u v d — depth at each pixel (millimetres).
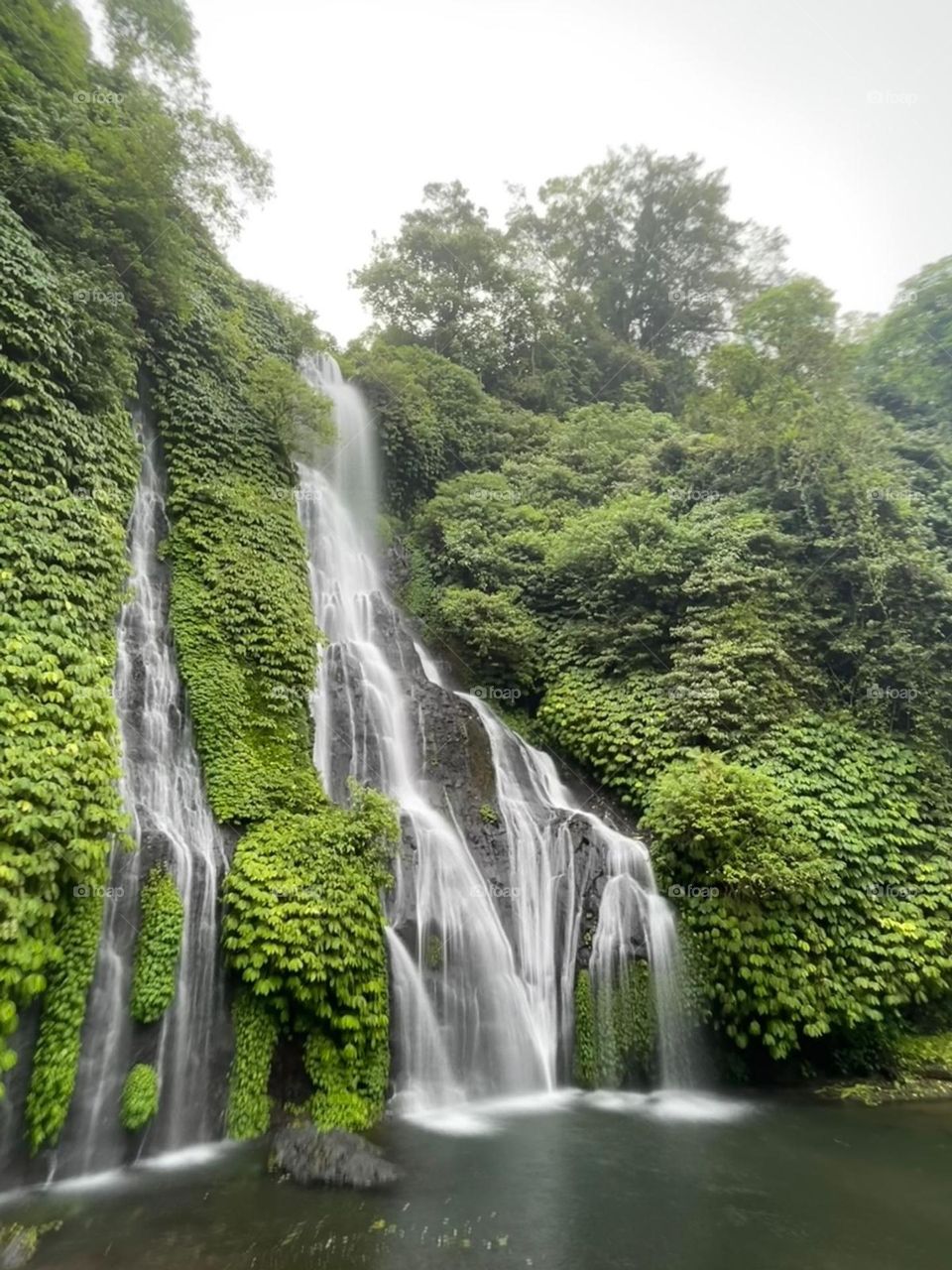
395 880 9477
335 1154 6695
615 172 30094
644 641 14555
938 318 20500
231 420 14156
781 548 14789
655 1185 6633
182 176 14172
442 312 26875
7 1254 5172
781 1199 6414
